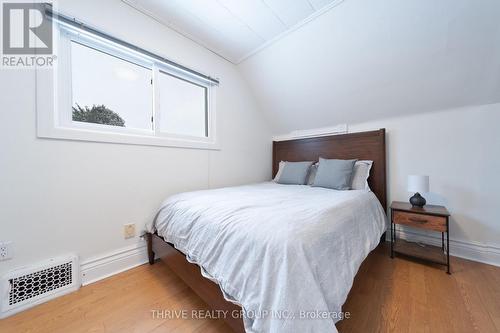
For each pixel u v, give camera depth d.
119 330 1.02
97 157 1.47
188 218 1.24
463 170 1.82
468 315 1.10
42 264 1.23
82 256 1.40
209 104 2.36
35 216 1.23
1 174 1.13
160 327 1.04
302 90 2.45
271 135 3.26
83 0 1.40
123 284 1.41
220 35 2.00
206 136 2.36
